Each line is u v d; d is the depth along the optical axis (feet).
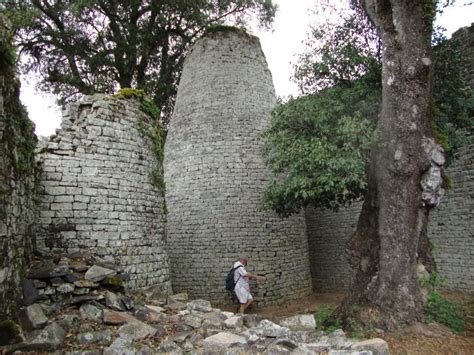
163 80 52.85
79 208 22.25
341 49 28.48
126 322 15.64
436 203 23.85
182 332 16.25
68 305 16.30
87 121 23.90
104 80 53.88
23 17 44.98
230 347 14.69
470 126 33.27
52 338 13.34
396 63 23.27
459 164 37.47
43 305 15.52
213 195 40.57
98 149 23.84
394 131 23.43
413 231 23.41
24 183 17.22
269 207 30.76
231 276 30.91
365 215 26.40
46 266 17.58
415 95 23.15
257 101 44.29
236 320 18.06
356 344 16.60
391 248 23.36
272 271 39.65
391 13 23.58
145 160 26.84
